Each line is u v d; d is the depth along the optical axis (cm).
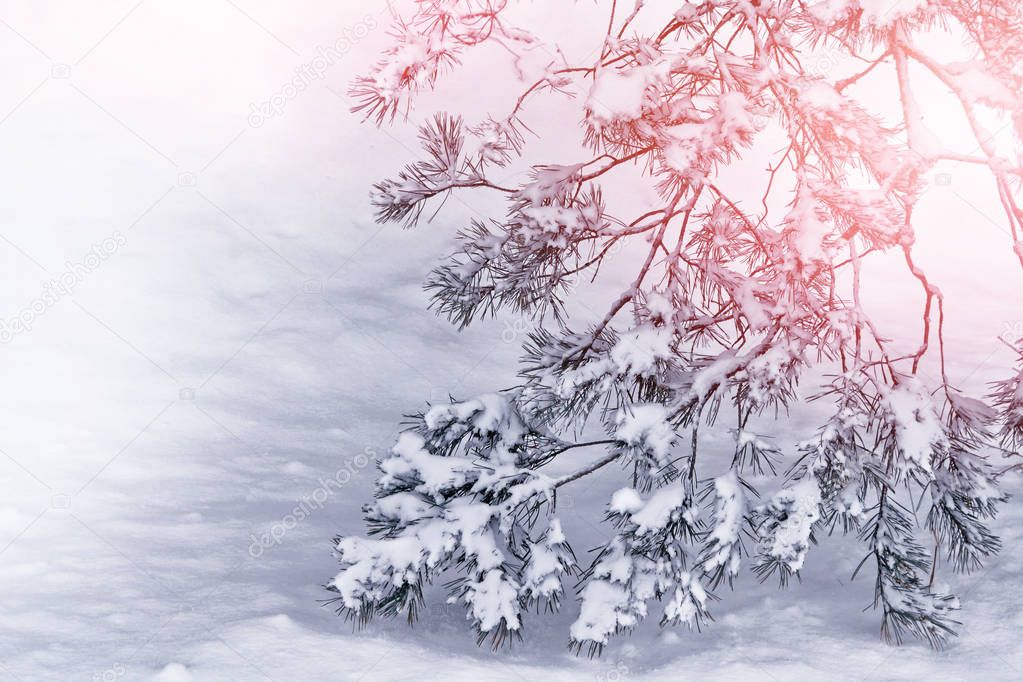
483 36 474
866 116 458
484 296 507
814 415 905
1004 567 552
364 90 453
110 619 464
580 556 608
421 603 480
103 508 630
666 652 477
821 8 454
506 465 487
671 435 461
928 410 450
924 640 481
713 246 505
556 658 469
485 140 506
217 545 575
